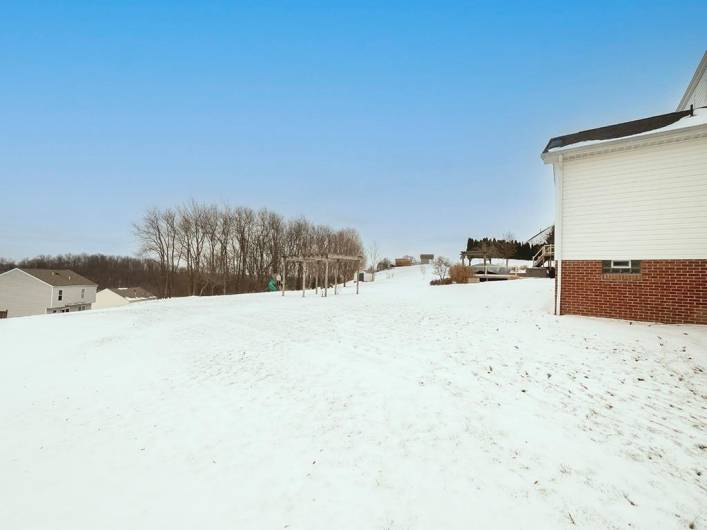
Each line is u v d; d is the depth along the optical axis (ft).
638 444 14.02
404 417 17.26
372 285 128.16
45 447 18.39
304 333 36.14
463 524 10.78
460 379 20.88
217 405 21.65
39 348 41.39
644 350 24.67
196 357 32.32
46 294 145.18
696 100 49.62
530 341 27.53
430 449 14.65
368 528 10.94
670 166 31.89
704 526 10.20
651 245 32.63
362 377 22.62
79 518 12.51
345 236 217.97
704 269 30.53
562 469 12.80
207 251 168.25
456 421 16.40
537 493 11.78
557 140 39.04
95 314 62.18
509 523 10.67
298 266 157.48
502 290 59.72
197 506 12.71
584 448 13.88
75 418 22.06
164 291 162.40
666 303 31.91
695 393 18.26
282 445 16.26
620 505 11.08
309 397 20.93
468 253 107.65
